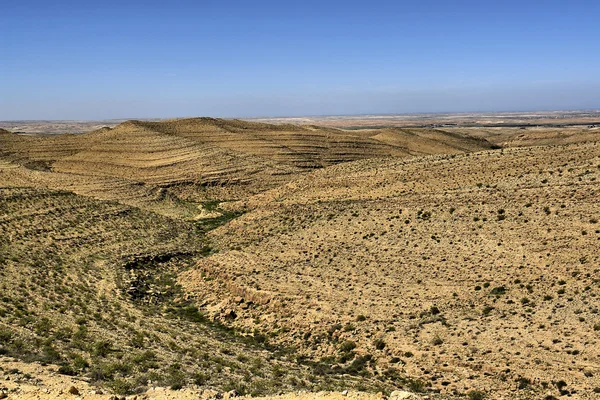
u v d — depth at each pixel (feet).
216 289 121.39
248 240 155.33
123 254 150.71
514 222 121.29
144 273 139.85
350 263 123.24
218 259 137.18
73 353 69.41
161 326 97.19
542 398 69.10
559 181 132.77
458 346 83.71
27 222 162.40
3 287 104.22
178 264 151.33
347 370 81.51
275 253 137.39
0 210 167.22
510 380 73.72
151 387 58.13
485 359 79.15
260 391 62.13
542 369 74.43
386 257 122.21
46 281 115.44
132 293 119.96
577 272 97.96
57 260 136.46
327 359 87.51
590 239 105.81
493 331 86.69
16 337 73.77
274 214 170.19
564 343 79.51
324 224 148.05
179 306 117.50
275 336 98.68
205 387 61.67
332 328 95.91
